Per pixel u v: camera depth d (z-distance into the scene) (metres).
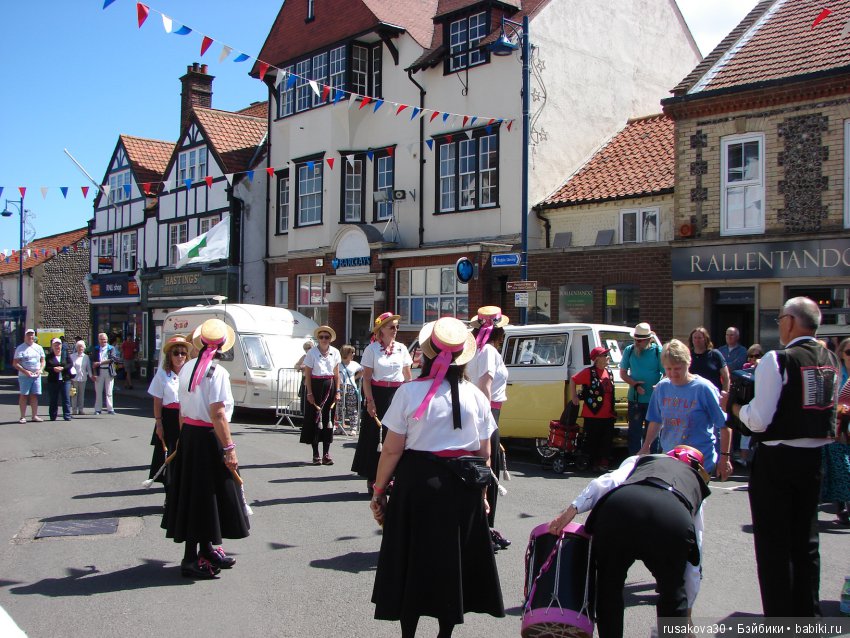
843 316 13.13
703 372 10.16
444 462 4.27
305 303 25.17
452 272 19.95
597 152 21.11
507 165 19.86
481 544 4.35
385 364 8.96
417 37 22.59
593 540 4.14
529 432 11.82
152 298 31.95
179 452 6.38
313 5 25.25
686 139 15.16
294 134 25.64
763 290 13.93
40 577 6.34
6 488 9.99
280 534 7.61
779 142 13.96
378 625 5.28
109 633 5.13
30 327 42.25
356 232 22.36
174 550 7.13
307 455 12.65
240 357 18.05
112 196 36.56
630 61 22.39
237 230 27.91
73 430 16.14
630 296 15.76
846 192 13.22
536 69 19.89
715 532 7.61
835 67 13.24
